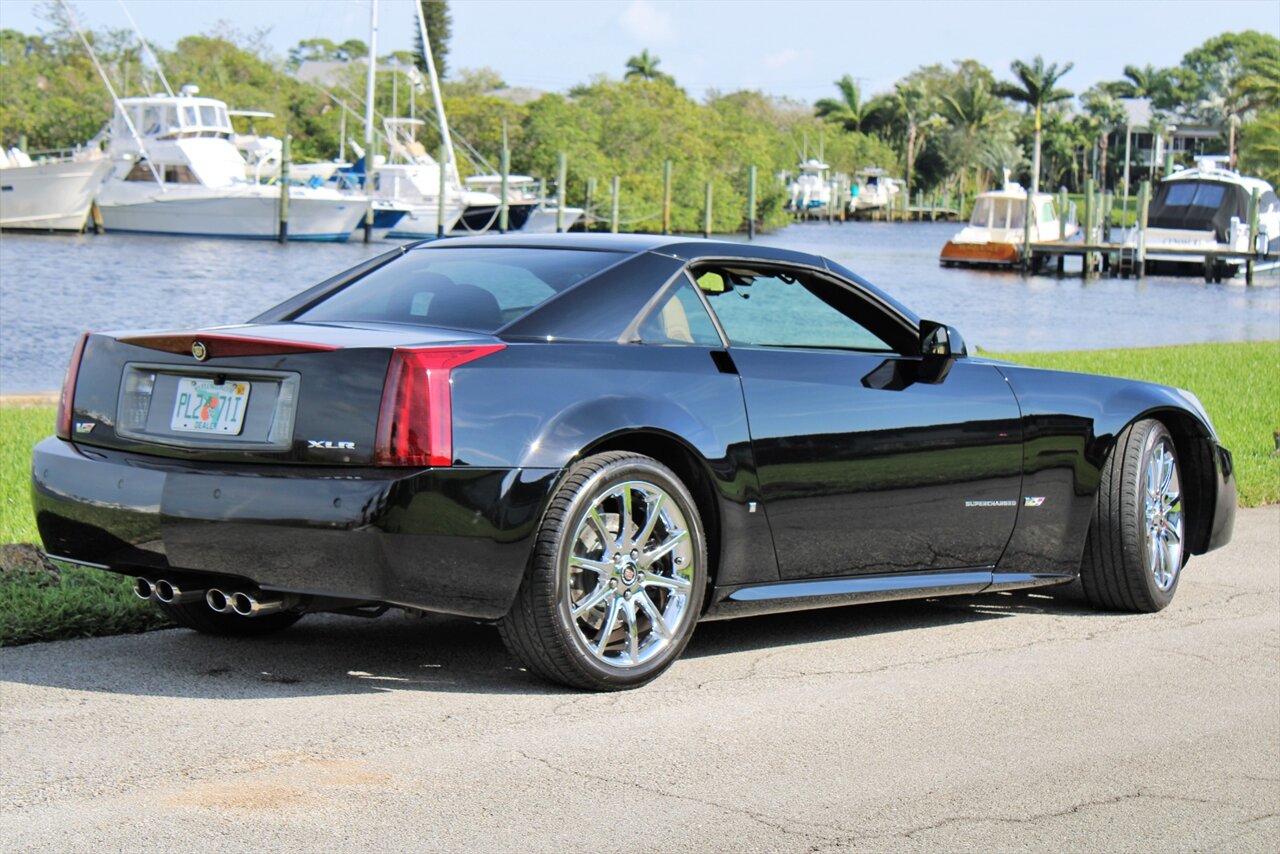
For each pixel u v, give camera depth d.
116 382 4.60
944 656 5.29
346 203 59.97
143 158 60.59
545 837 3.42
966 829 3.59
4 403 14.11
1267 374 17.84
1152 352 22.17
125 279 42.06
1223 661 5.31
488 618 4.38
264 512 4.20
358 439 4.20
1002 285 53.84
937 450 5.32
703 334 4.93
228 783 3.70
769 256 5.22
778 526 4.95
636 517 4.67
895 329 5.49
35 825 3.39
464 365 4.29
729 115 135.12
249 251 54.31
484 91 115.50
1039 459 5.66
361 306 4.92
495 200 63.69
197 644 5.11
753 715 4.46
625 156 92.00
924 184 144.50
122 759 3.86
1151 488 6.03
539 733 4.19
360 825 3.45
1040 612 6.10
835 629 5.70
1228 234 58.91
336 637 5.28
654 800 3.69
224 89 100.81
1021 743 4.29
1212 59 158.25
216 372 4.42
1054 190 147.88
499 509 4.25
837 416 5.05
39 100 89.75
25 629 5.05
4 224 58.03
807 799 3.75
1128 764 4.14
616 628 4.69
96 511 4.46
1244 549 7.59
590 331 4.66
